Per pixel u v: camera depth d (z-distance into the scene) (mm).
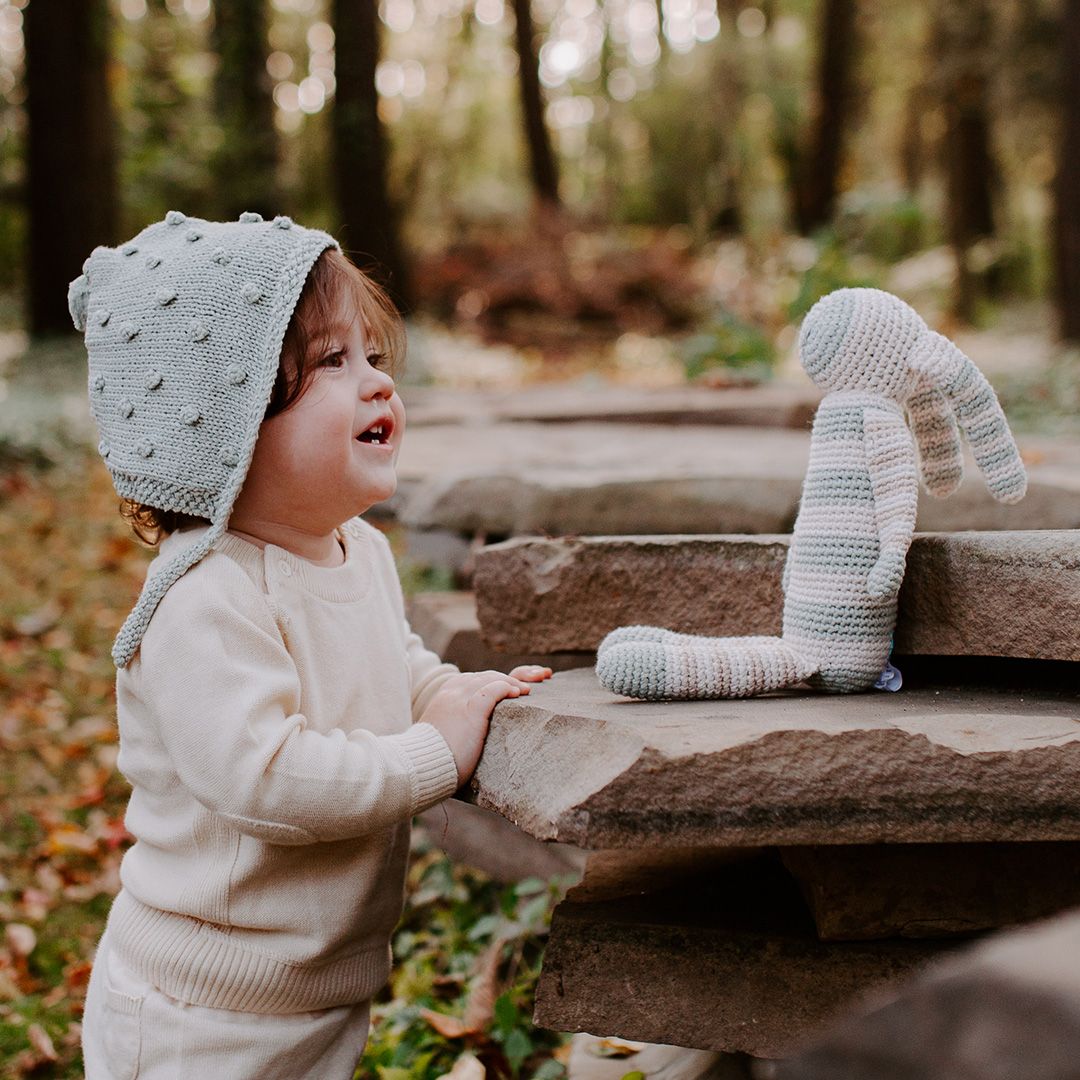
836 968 1677
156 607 1697
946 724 1558
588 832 1469
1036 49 16453
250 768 1602
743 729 1510
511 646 2244
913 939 1693
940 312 17672
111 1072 1774
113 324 1749
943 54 17734
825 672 1816
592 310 17016
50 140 11500
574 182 29844
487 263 17875
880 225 12492
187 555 1701
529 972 2568
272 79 13297
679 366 13578
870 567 1793
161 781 1746
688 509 3035
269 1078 1732
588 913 1790
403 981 2734
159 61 16672
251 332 1704
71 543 6949
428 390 8531
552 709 1683
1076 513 2811
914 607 1852
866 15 22531
